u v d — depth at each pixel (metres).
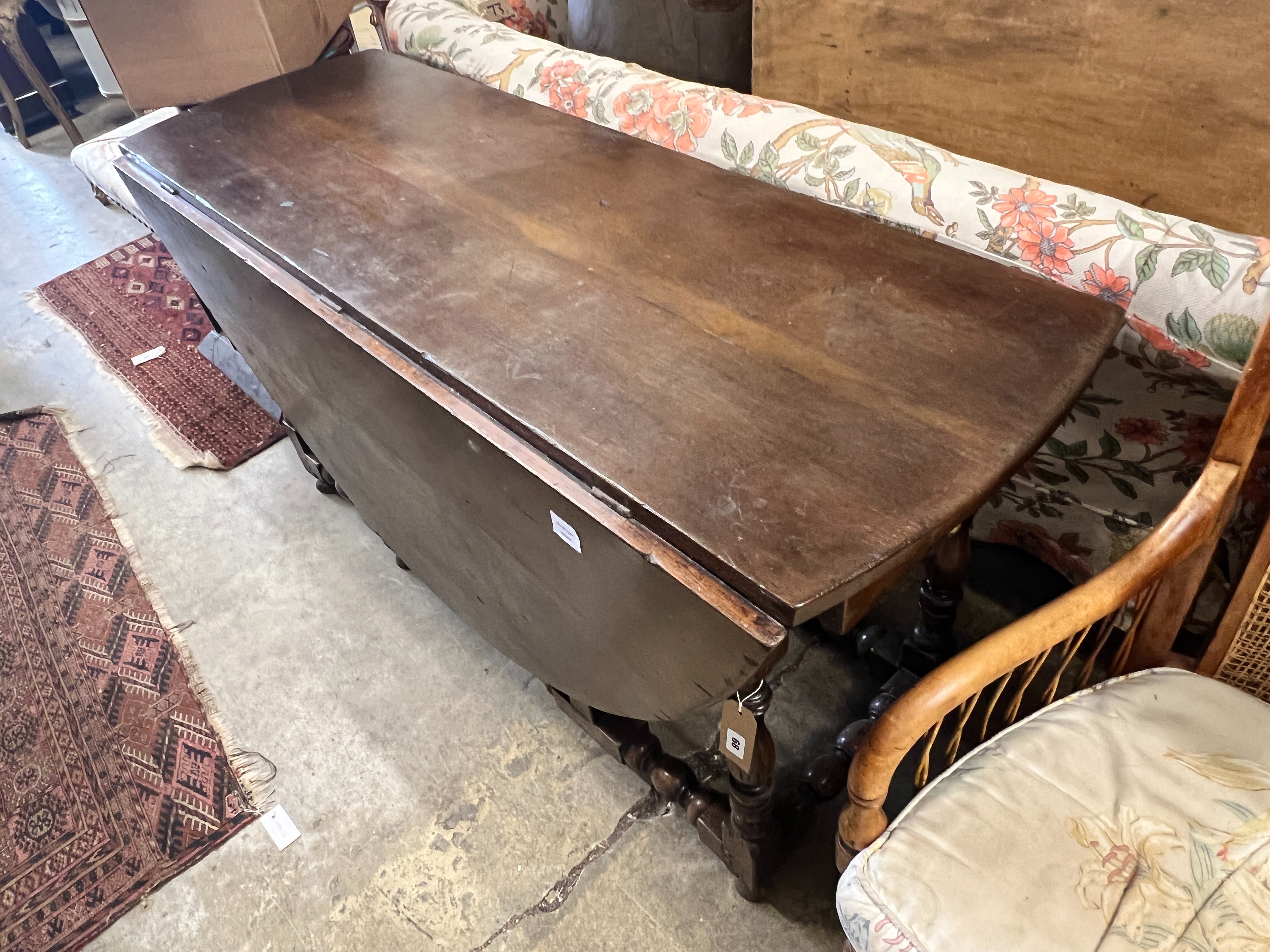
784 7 1.46
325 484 1.81
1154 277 0.92
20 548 1.80
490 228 1.12
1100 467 1.18
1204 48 1.03
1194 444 1.06
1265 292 0.85
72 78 3.89
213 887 1.24
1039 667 0.82
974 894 0.71
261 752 1.40
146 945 1.19
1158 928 0.69
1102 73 1.14
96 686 1.52
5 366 2.31
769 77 1.56
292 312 1.10
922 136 1.40
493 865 1.23
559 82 1.46
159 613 1.64
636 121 1.36
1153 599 0.87
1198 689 0.84
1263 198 1.06
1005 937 0.69
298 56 2.16
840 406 0.80
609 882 1.20
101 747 1.43
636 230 1.08
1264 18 0.97
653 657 0.85
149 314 2.46
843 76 1.44
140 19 2.15
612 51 1.84
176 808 1.33
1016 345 0.84
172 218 1.34
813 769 1.16
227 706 1.47
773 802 1.06
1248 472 1.00
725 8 1.61
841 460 0.75
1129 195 1.19
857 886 0.73
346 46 2.28
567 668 1.06
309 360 1.18
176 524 1.83
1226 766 0.78
